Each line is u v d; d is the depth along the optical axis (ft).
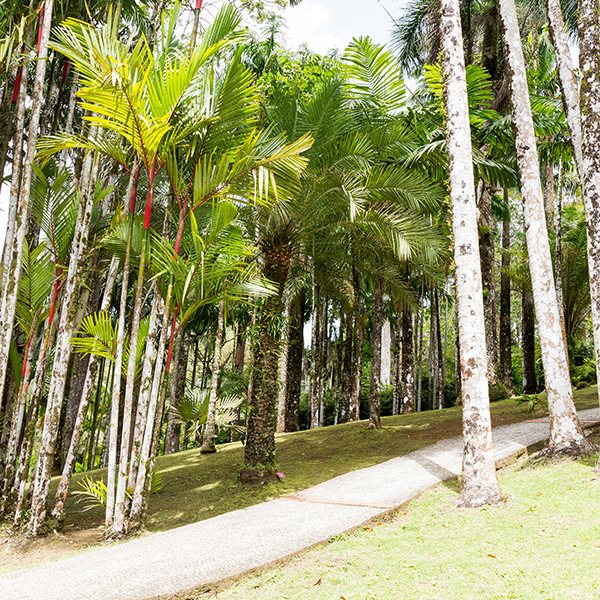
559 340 19.69
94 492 19.27
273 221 26.25
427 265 31.65
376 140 28.40
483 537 12.23
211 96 18.54
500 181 32.30
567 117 21.68
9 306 20.01
